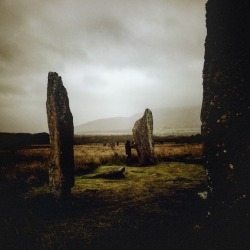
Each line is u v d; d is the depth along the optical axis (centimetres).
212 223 376
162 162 1595
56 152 701
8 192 816
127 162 1542
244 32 379
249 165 355
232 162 374
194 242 370
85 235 485
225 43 399
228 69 393
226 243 338
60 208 663
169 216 557
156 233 454
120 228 507
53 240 466
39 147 3281
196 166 1388
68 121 725
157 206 650
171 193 788
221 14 405
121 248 411
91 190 855
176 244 387
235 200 360
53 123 708
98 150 2552
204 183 932
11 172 1077
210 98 413
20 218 596
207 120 414
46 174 1070
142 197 751
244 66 377
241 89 376
